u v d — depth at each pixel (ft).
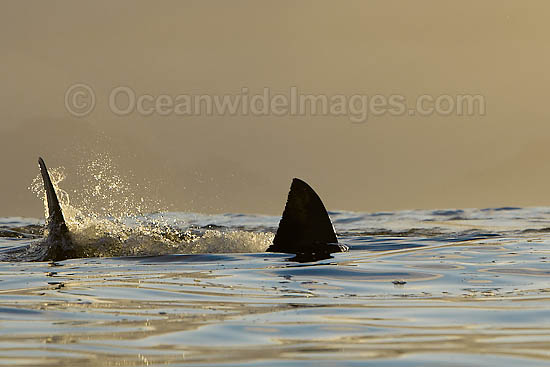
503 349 48.85
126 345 49.98
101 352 47.93
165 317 60.70
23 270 95.45
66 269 96.07
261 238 122.11
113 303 67.87
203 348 49.21
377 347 49.62
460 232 172.76
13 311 63.21
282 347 49.57
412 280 83.87
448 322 58.75
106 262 103.71
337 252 110.63
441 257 105.19
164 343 50.65
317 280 83.66
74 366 44.39
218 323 57.98
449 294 73.77
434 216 250.16
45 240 117.50
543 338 52.31
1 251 121.49
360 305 67.00
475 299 70.44
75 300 69.62
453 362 45.37
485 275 87.45
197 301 69.36
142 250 114.52
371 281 83.05
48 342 50.85
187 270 93.40
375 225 209.67
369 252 113.39
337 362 45.44
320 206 115.65
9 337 52.47
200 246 116.37
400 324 57.93
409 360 45.91
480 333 54.34
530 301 68.74
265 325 57.21
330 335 53.62
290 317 60.80
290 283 81.61
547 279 83.97
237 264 98.37
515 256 106.01
